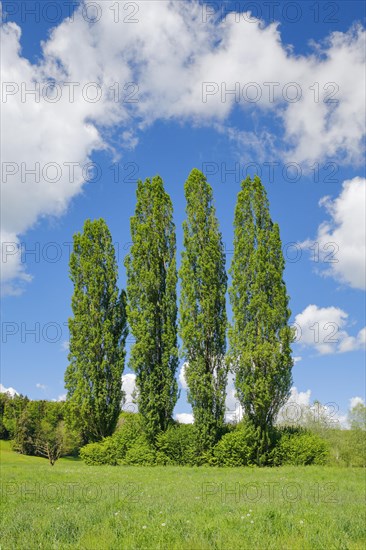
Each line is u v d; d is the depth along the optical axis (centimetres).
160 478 2369
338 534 853
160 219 4612
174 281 4459
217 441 3997
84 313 4794
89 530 881
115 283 4925
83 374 4662
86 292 4866
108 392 4659
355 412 5319
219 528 880
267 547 755
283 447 3816
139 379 4234
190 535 829
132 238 4597
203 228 4397
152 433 4119
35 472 2614
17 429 8375
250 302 4056
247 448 3800
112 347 4731
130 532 866
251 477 2469
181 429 4050
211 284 4247
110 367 4706
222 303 4284
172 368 4272
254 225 4225
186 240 4353
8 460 6812
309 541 789
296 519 982
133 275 4444
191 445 3959
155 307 4394
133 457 4088
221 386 4062
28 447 8238
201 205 4431
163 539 805
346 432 5381
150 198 4662
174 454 4003
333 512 1122
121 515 1027
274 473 2766
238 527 909
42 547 781
